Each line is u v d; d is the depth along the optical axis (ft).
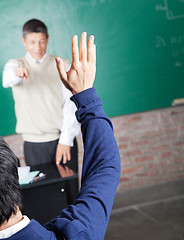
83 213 1.77
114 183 1.91
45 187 7.00
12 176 1.69
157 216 11.16
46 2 11.44
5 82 10.28
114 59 12.26
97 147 2.03
